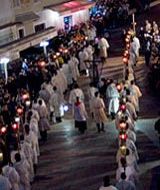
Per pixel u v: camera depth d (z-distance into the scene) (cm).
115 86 3131
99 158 2644
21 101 2978
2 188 2097
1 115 2778
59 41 4262
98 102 2917
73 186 2384
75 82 3775
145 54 4175
